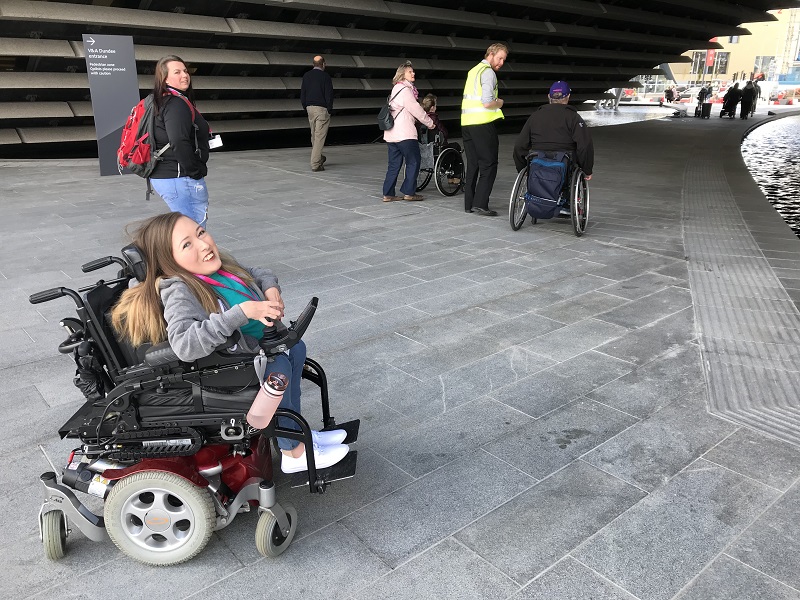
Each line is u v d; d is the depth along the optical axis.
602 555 2.28
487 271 5.58
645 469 2.78
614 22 27.12
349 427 2.74
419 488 2.68
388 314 4.60
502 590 2.12
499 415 3.24
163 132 4.58
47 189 9.74
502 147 16.78
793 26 64.06
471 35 21.14
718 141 18.20
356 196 9.20
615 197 9.27
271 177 10.99
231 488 2.29
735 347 4.00
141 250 2.13
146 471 2.11
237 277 2.30
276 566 2.25
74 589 2.16
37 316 4.61
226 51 14.81
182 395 2.16
